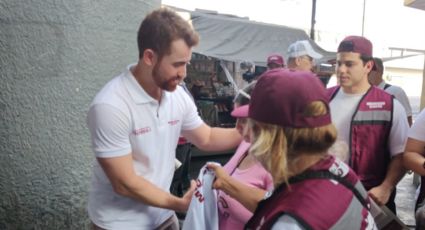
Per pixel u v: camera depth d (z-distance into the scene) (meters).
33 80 2.56
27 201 2.64
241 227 1.67
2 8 2.47
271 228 1.06
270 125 1.13
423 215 2.17
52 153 2.65
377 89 2.53
